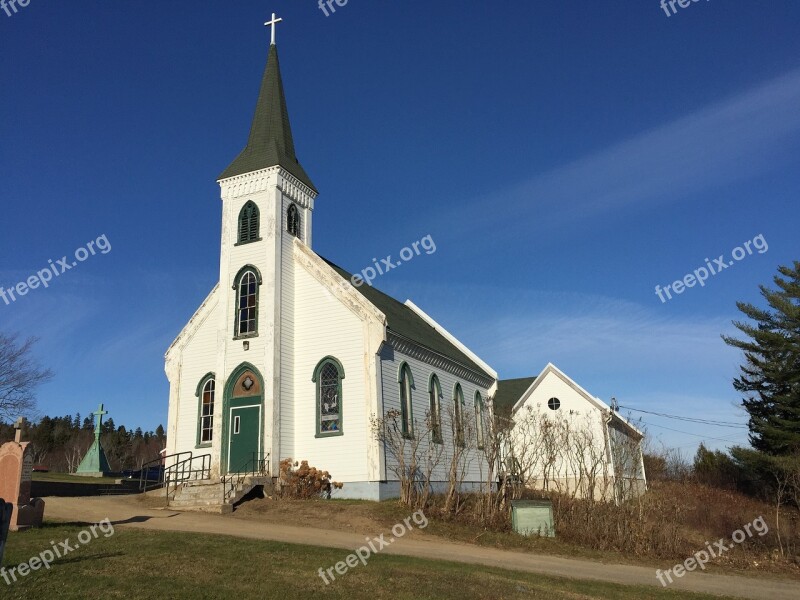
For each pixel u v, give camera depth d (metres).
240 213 29.59
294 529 19.86
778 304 48.06
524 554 20.14
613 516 24.20
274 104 32.19
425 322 42.78
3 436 54.94
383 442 26.28
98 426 44.94
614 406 28.17
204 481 25.27
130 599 10.57
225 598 11.08
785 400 46.16
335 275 28.27
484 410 37.62
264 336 27.27
